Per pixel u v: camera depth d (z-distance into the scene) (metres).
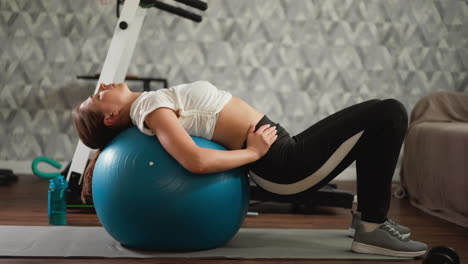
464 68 4.49
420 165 3.20
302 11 4.37
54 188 2.30
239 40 4.36
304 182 1.82
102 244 1.91
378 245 1.85
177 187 1.67
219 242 1.85
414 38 4.45
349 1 4.39
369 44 4.43
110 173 1.73
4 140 4.31
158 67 4.33
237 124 1.81
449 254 1.59
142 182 1.67
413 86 4.47
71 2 4.27
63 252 1.78
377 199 1.81
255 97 4.39
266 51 4.37
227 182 1.75
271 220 2.60
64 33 4.29
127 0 2.66
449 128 2.91
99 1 4.27
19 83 4.29
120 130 1.90
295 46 4.38
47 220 2.41
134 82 4.34
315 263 1.76
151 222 1.70
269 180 1.86
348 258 1.81
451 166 2.81
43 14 4.27
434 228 2.49
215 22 4.34
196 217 1.70
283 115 4.42
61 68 4.29
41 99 4.30
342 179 4.46
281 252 1.87
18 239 1.97
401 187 3.56
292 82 4.41
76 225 2.31
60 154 4.33
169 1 4.30
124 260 1.72
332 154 1.77
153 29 4.31
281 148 1.81
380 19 4.42
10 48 4.28
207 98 1.80
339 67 4.42
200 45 4.34
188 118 1.77
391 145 1.74
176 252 1.81
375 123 1.72
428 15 4.45
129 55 2.74
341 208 3.04
